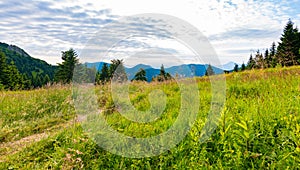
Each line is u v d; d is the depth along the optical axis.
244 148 4.46
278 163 4.03
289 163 3.98
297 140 4.07
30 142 7.05
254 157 4.27
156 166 4.83
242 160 4.26
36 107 10.89
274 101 6.50
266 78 10.42
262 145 4.58
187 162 4.65
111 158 5.18
